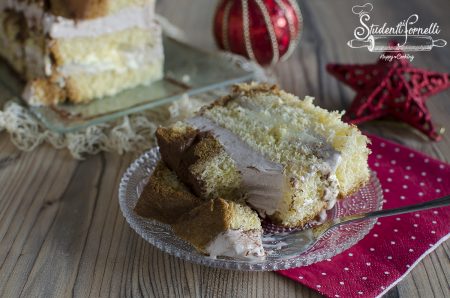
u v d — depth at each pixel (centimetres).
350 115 65
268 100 54
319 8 95
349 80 66
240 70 71
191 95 66
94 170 57
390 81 65
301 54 80
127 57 67
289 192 48
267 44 72
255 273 47
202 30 87
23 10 68
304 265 45
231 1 72
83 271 47
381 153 60
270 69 75
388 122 66
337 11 94
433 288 46
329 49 81
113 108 64
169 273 47
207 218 46
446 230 50
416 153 59
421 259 48
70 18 63
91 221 51
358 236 47
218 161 50
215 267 46
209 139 51
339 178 51
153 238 47
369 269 47
